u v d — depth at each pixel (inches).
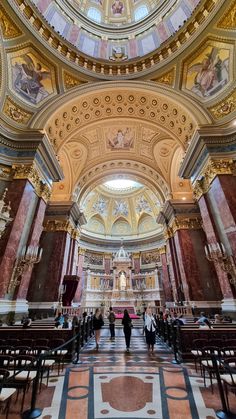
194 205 565.3
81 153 600.7
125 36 539.5
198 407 120.3
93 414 113.7
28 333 229.1
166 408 119.4
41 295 473.4
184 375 172.6
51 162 408.5
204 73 403.2
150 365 202.8
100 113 503.5
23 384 125.4
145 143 605.6
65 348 222.5
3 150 348.2
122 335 426.9
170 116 467.8
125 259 908.6
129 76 455.2
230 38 347.3
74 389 146.6
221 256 315.3
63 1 471.5
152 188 681.6
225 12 339.6
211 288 464.1
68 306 477.7
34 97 404.2
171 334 271.4
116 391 142.5
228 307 303.6
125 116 514.0
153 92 448.5
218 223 344.2
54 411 117.1
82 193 663.8
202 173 383.9
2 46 334.0
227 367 106.3
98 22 553.3
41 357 130.3
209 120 385.1
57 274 498.9
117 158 650.2
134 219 1096.2
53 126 422.6
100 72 456.4
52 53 397.1
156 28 510.0
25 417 110.2
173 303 582.9
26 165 350.6
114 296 840.9
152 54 445.1
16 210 319.3
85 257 962.7
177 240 541.3
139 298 868.6
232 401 125.8
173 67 429.4
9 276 296.4
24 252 334.3
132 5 583.8
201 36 374.9
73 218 611.2
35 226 362.0
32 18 358.9
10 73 356.8
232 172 339.9
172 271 589.9
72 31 491.2
